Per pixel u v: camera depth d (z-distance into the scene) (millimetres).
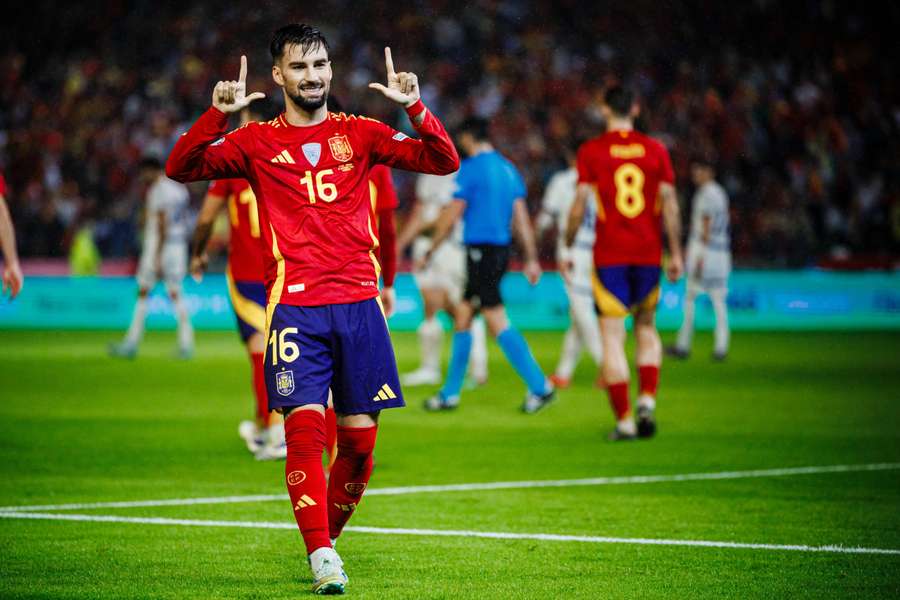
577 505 22750
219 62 104875
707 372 50344
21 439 31516
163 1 109312
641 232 31453
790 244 84625
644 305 32062
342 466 17094
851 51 101562
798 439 31875
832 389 44125
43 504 22688
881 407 38875
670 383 46219
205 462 27922
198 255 28438
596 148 31672
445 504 22844
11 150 97562
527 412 37312
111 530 20250
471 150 36656
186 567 17594
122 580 16812
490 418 36312
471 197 36375
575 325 44156
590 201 42375
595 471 26844
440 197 44125
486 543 19375
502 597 15938
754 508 22453
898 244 85625
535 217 87812
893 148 93500
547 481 25484
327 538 16047
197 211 86562
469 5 105875
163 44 107188
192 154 16016
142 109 101438
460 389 40156
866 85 98750
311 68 16328
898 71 99938
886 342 65750
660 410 38156
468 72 101938
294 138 16516
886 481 25453
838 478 25828
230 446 30438
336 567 15820
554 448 30344
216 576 17047
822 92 98312
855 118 96438
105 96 103000
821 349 61531
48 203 92938
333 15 105875
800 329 75875
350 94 99438
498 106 97750
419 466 27594
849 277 76438
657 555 18484
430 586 16500
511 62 102250
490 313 36875
